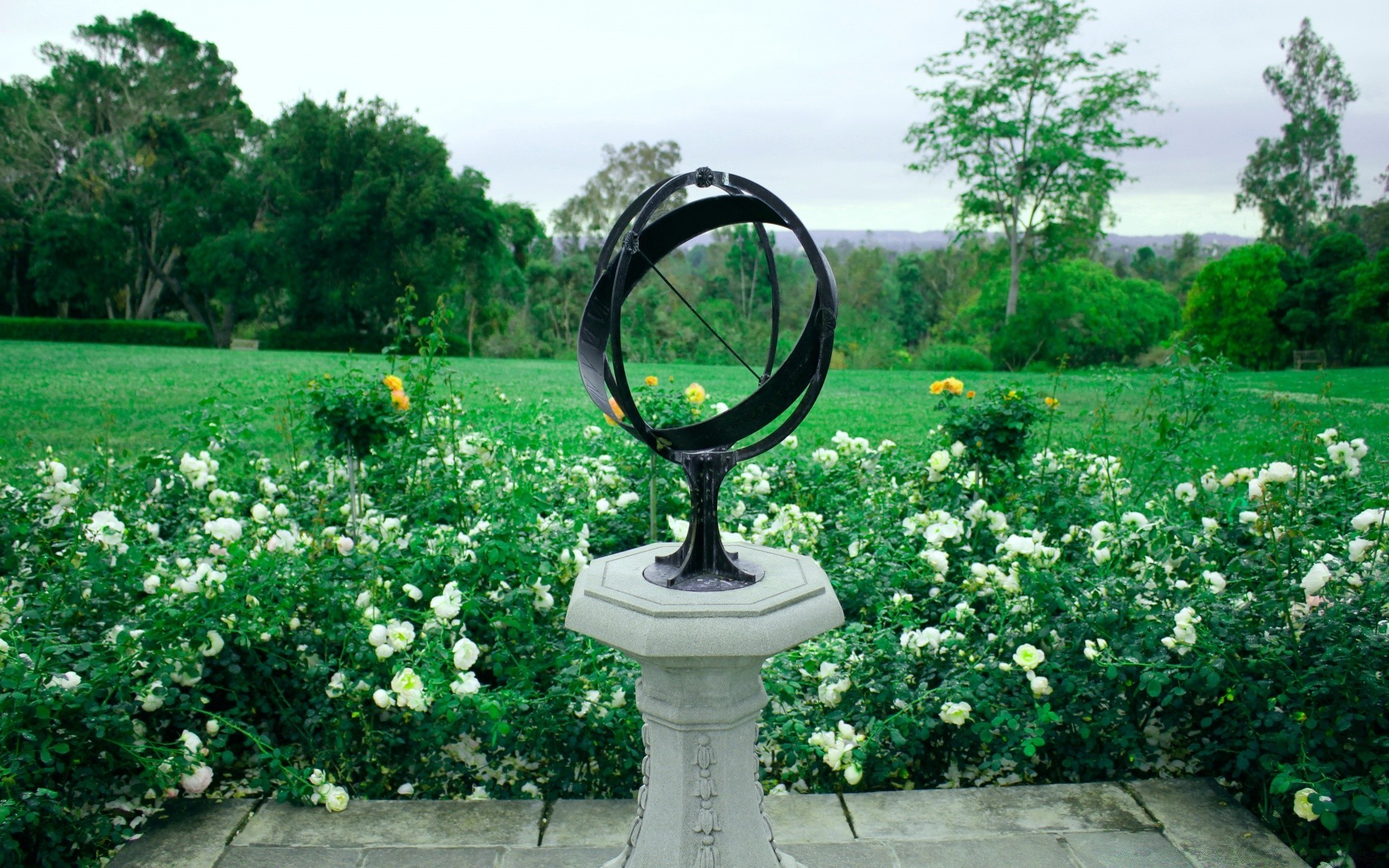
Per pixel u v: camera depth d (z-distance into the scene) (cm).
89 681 245
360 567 328
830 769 288
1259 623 278
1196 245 6881
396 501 432
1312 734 252
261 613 286
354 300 3375
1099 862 237
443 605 278
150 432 916
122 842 242
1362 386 1628
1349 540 306
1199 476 458
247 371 1695
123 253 3378
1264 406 1047
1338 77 4153
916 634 293
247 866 234
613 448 522
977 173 3359
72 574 290
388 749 292
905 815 260
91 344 2627
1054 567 320
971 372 2736
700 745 189
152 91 3656
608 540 436
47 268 3228
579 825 256
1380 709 248
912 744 279
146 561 293
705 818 190
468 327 3734
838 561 383
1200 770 289
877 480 493
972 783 298
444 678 271
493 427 698
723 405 490
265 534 381
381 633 274
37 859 235
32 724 234
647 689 196
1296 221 4244
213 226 3459
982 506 395
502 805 265
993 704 284
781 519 389
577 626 188
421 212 3234
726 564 195
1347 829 245
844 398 1496
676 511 471
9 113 3384
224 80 3956
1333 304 3098
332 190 3394
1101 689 283
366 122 3322
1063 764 291
